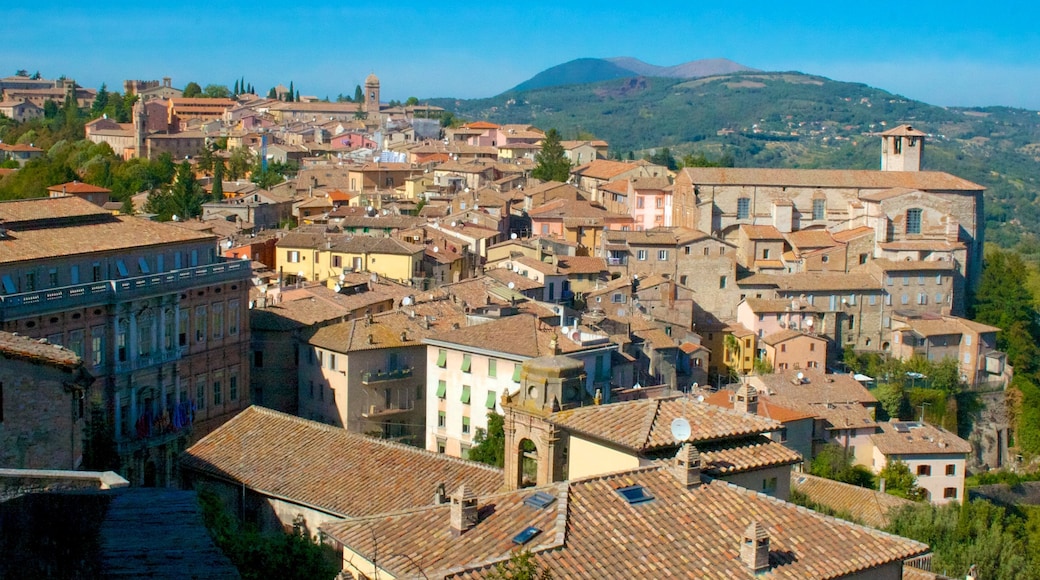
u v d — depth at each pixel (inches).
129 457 4714.6
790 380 6491.1
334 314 5920.3
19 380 2036.2
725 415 2102.6
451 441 5216.5
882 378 7711.6
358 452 2925.7
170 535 1274.6
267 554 2196.1
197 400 5300.2
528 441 2204.7
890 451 6077.8
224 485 2957.7
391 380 5502.0
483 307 6008.9
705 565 1689.2
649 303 7529.5
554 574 1587.1
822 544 1792.6
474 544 1724.9
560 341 5068.9
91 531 1270.9
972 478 7224.4
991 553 3880.4
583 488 1793.8
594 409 2100.1
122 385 4778.5
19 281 4421.8
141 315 4891.7
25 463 2044.8
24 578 1227.9
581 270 7819.9
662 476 1866.4
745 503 1847.9
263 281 7352.4
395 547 1772.9
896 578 1827.0
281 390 5659.5
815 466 5802.2
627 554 1670.8
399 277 7509.8
